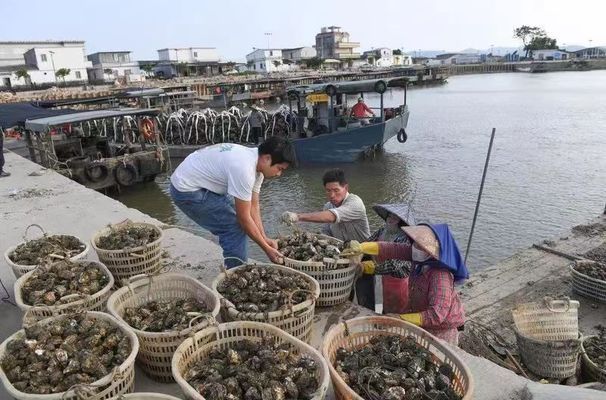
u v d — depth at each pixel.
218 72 80.00
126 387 2.58
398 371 2.65
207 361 2.69
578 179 16.38
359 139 19.45
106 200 8.13
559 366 4.75
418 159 20.42
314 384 2.48
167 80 61.28
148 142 21.45
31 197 8.50
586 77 75.19
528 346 4.89
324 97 19.98
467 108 36.97
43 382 2.43
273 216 14.95
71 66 64.19
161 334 2.85
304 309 3.18
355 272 3.96
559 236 8.64
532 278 7.20
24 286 3.51
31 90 50.88
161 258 4.72
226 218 3.98
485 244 11.66
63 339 2.77
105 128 22.28
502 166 18.53
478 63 110.81
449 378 2.67
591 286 6.34
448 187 16.33
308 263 3.66
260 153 3.71
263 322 3.04
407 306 3.47
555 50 114.75
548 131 25.23
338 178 4.35
